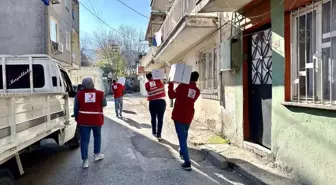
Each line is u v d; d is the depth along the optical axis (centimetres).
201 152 708
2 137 322
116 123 1216
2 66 682
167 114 1486
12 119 347
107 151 734
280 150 528
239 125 710
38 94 445
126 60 5400
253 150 638
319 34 452
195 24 830
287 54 512
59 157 700
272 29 553
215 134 876
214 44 918
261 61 641
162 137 900
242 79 695
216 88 901
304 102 471
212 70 944
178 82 589
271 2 555
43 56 696
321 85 445
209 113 980
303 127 462
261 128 645
